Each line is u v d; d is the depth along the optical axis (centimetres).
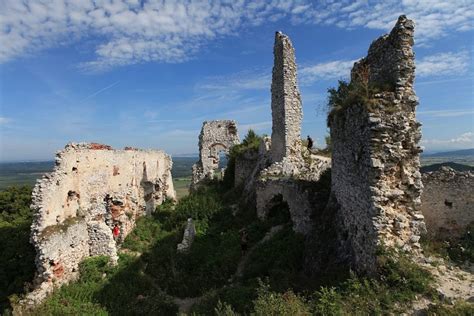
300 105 2080
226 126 3288
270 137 2383
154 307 1220
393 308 733
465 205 1401
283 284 1047
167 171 2938
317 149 2653
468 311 684
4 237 1792
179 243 1756
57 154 1565
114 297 1288
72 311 1159
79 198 1691
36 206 1367
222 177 2973
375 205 869
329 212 1220
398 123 905
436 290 755
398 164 909
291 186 1609
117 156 2053
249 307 952
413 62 945
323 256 1117
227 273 1409
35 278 1334
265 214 1803
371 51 1112
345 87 1220
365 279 809
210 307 1075
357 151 984
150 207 2473
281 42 2045
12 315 1140
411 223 884
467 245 1140
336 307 752
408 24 948
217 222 2000
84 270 1475
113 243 1641
